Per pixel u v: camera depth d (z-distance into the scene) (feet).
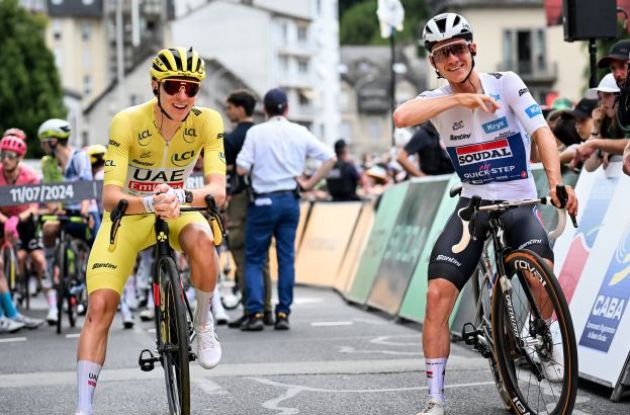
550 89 394.52
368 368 49.24
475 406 39.14
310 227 108.27
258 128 67.10
